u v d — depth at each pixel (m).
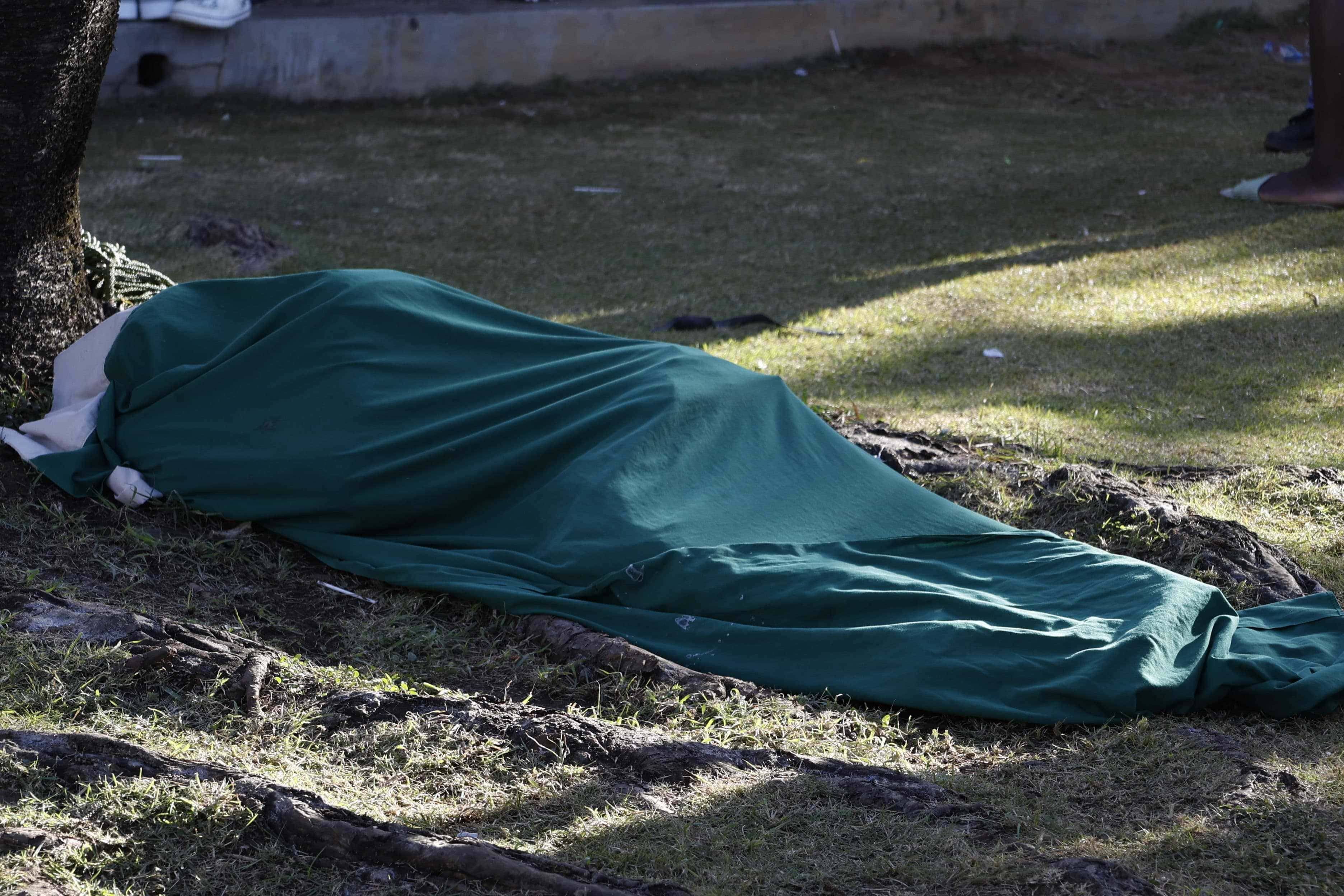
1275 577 4.49
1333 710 3.72
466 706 3.50
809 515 4.62
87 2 5.03
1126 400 6.67
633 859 2.88
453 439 4.71
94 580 4.16
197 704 3.42
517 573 4.33
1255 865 2.91
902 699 3.73
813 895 2.77
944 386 6.94
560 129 14.46
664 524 4.38
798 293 8.99
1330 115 10.41
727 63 16.62
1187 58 17.11
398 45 15.45
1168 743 3.47
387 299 5.13
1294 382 6.84
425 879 2.76
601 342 5.32
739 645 4.00
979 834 3.03
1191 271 9.00
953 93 15.89
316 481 4.62
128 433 4.99
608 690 3.79
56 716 3.29
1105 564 4.30
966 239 10.34
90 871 2.73
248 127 14.18
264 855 2.82
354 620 4.20
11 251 5.36
